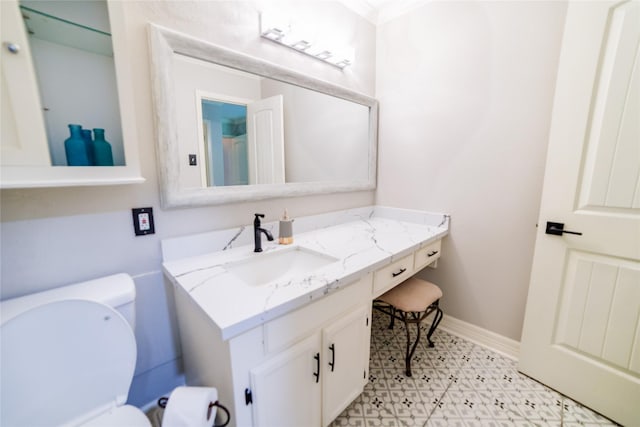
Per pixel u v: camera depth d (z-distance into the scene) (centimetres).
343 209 192
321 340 101
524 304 155
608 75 109
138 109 102
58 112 86
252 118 134
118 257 104
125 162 89
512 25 140
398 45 187
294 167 156
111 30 81
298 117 154
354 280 108
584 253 123
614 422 121
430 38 171
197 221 121
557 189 126
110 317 84
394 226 186
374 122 200
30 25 78
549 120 135
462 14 157
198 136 116
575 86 116
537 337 141
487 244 164
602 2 106
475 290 173
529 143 142
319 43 148
